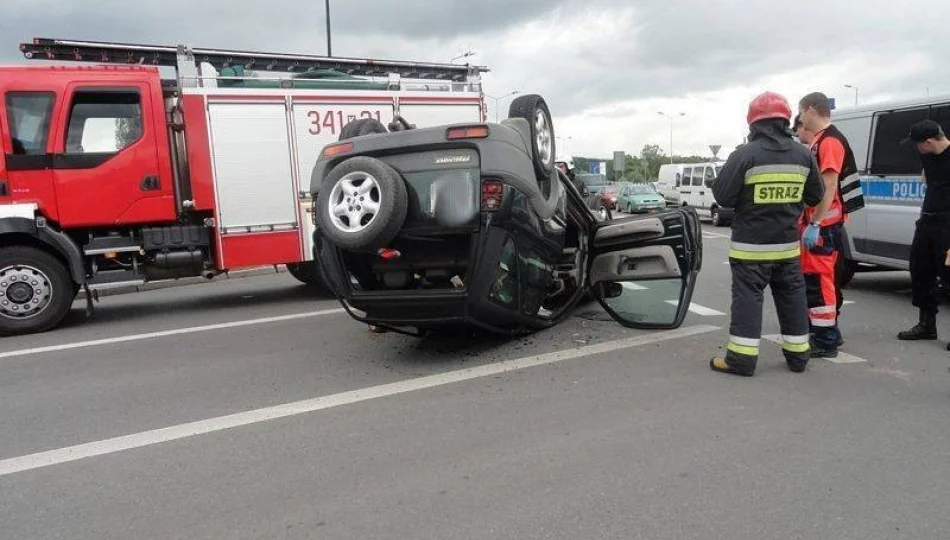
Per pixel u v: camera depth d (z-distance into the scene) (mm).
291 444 4062
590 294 7594
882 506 3148
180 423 4492
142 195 8086
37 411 4844
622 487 3381
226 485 3555
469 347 6168
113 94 7914
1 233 7586
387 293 5281
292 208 9023
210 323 7949
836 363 5383
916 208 7703
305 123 9086
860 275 10008
